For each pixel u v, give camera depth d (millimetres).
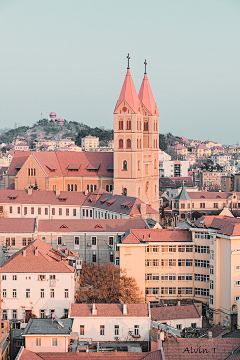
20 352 197125
